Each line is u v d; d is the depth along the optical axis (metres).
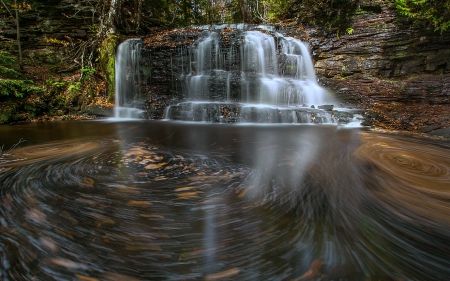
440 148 5.28
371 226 2.38
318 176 3.69
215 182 3.43
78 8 12.66
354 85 10.44
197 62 10.98
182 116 9.13
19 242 2.11
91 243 2.12
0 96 9.02
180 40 11.20
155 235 2.24
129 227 2.35
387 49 10.60
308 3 12.51
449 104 8.20
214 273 1.81
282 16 14.35
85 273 1.80
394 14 10.52
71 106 10.23
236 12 19.19
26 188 3.18
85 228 2.33
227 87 10.29
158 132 6.98
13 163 4.17
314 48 11.84
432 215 2.61
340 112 8.20
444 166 4.19
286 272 1.80
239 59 11.12
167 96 10.54
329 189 3.22
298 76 11.42
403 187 3.32
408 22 10.23
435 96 8.68
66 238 2.17
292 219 2.50
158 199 2.91
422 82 9.52
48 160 4.34
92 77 11.23
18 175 3.63
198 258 1.96
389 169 4.02
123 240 2.16
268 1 15.59
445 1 8.84
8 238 2.16
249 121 8.46
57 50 12.43
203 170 3.89
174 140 6.02
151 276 1.78
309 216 2.56
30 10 12.14
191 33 11.78
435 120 7.11
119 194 3.03
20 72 10.83
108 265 1.88
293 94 9.77
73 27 12.83
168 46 10.70
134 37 11.88
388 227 2.37
